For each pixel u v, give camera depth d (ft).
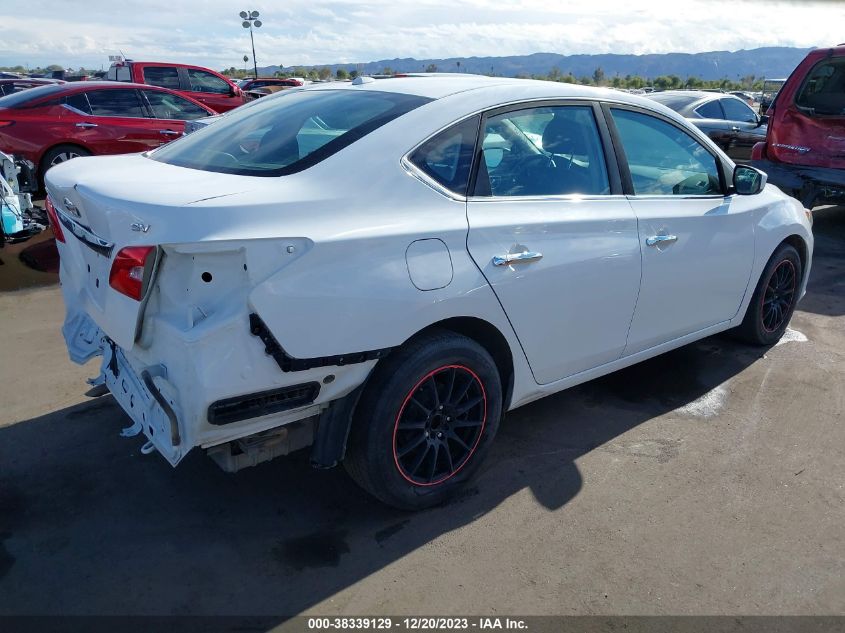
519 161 9.84
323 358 7.70
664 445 11.41
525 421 12.10
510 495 9.96
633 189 11.23
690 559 8.71
